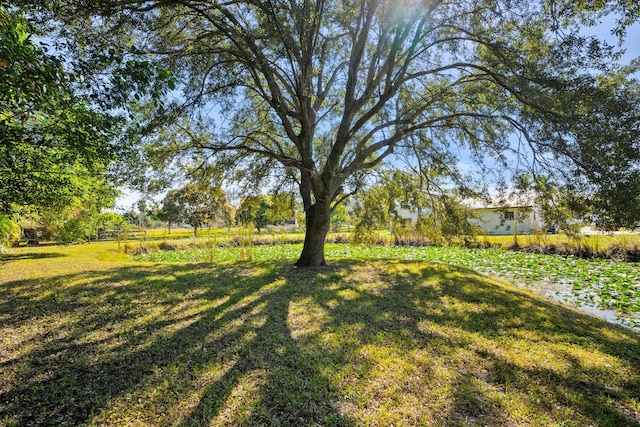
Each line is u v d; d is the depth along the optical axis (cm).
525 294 703
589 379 338
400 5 717
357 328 450
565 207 694
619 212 520
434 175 1019
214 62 792
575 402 294
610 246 1368
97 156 559
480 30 748
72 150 548
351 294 629
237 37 706
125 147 568
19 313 505
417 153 1003
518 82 641
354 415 264
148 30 639
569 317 546
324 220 930
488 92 805
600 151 523
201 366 340
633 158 488
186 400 282
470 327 469
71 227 1244
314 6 682
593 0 531
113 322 469
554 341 433
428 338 424
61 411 268
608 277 962
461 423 258
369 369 336
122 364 345
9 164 535
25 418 258
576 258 1362
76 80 307
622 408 291
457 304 579
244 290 654
